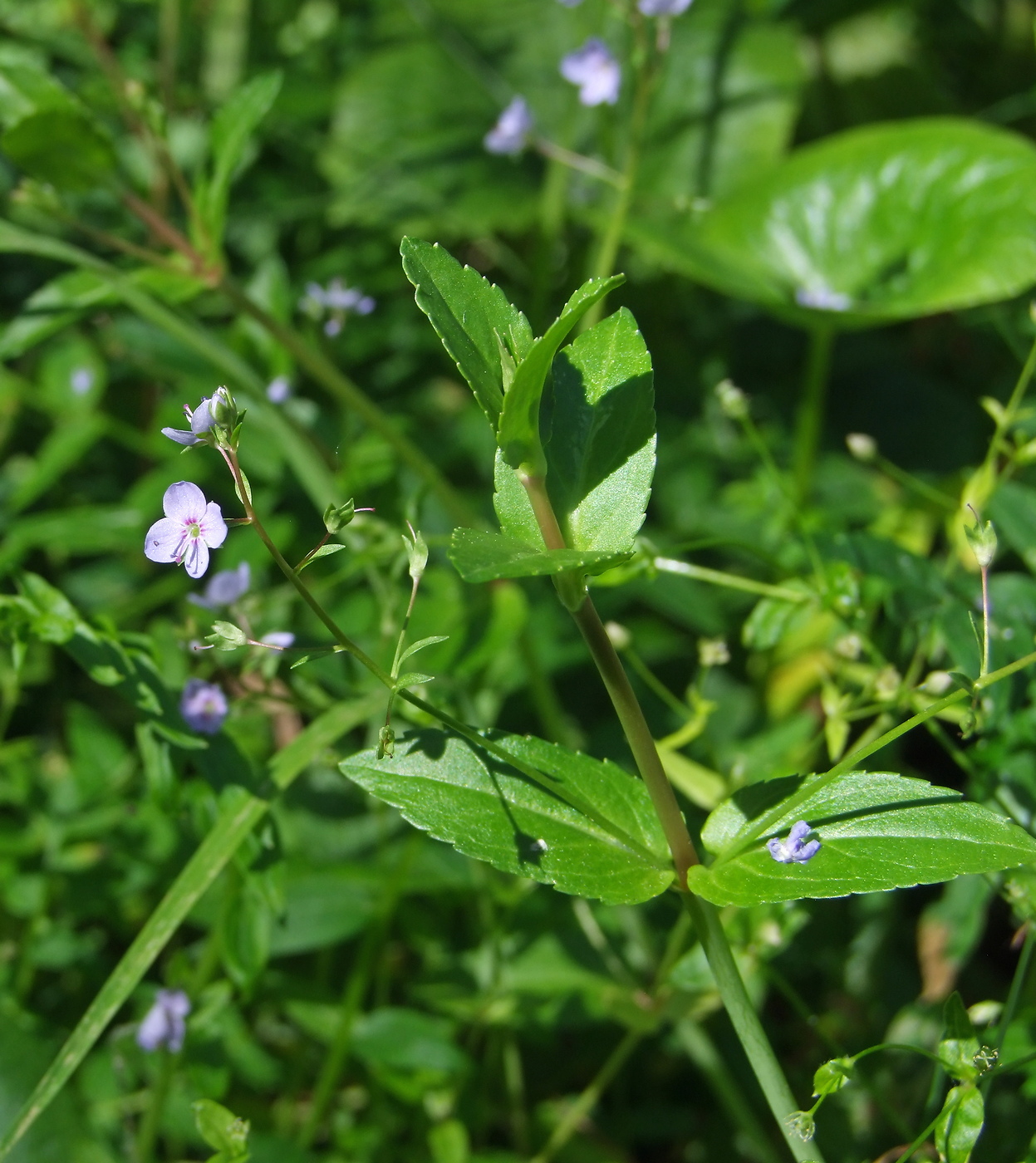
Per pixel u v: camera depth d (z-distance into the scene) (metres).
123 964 0.31
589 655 0.40
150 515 0.40
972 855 0.28
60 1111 0.34
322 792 0.38
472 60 0.58
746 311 0.56
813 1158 0.29
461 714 0.36
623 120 0.56
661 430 0.49
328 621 0.28
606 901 0.29
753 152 0.54
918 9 0.62
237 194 0.53
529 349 0.27
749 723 0.40
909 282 0.43
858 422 0.52
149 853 0.37
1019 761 0.32
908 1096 0.35
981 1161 0.33
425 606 0.37
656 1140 0.38
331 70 0.59
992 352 0.53
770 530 0.42
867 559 0.34
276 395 0.38
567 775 0.29
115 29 0.56
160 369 0.45
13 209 0.49
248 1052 0.35
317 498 0.37
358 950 0.38
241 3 0.57
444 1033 0.35
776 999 0.38
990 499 0.34
